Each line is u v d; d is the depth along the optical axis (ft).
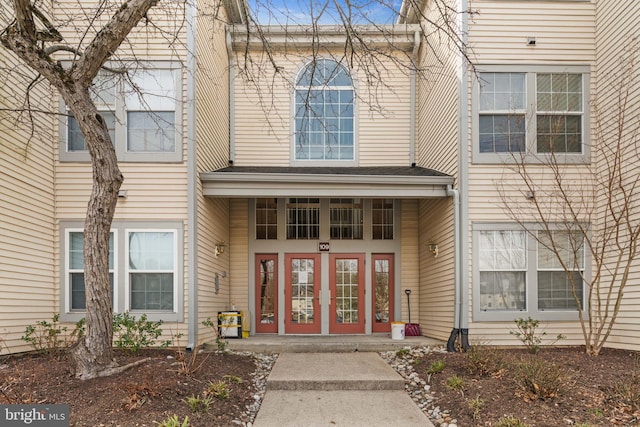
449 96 26.02
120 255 22.86
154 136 23.35
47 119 22.85
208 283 25.67
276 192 25.04
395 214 32.04
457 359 20.68
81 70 15.51
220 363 19.75
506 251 23.94
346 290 31.53
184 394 15.12
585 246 23.89
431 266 28.60
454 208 24.31
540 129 24.18
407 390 18.04
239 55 32.58
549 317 23.43
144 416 13.35
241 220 31.73
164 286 23.03
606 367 18.42
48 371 16.34
